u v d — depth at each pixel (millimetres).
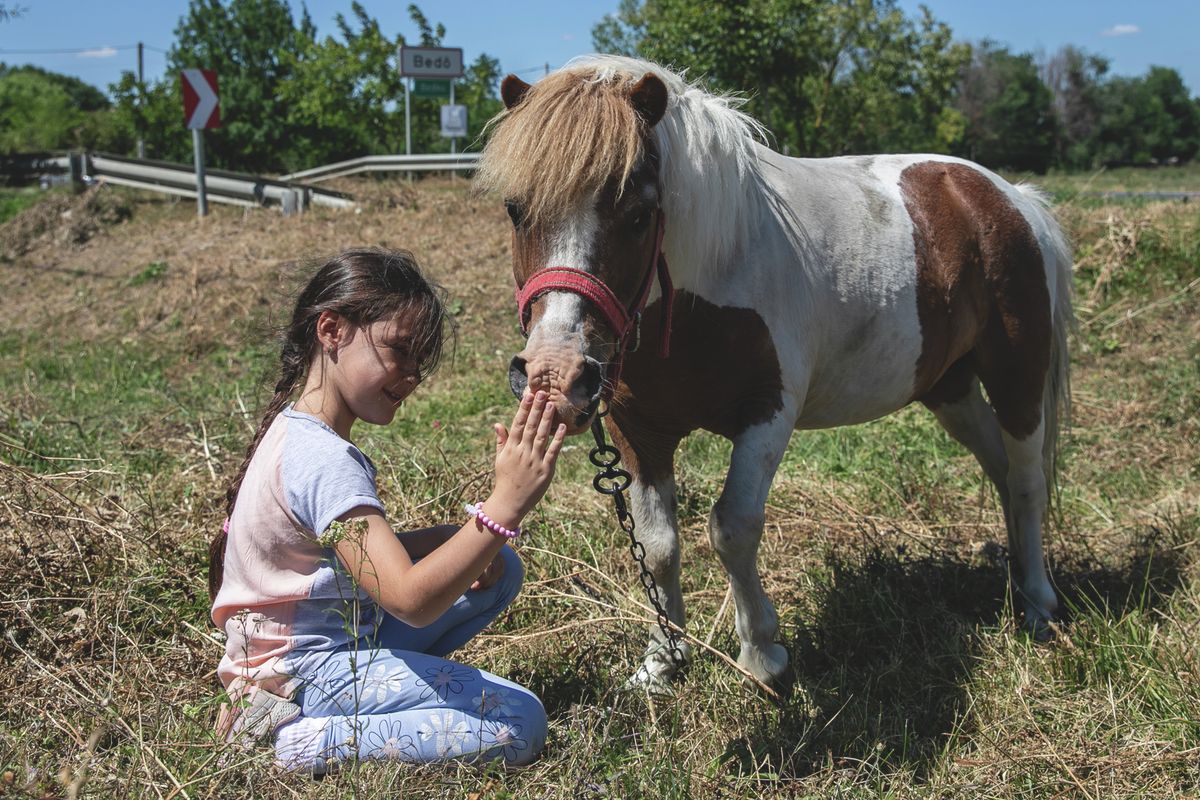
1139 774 2227
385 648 2152
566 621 2932
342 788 1977
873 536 3537
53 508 3096
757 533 2445
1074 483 4211
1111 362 5836
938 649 2848
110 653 2592
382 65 18688
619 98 2111
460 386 5570
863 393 2941
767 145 2814
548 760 2195
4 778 1856
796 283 2604
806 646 2873
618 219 2068
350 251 2055
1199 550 3385
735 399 2561
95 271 9266
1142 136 43375
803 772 2322
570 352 1937
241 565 2039
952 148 26547
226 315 7246
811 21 13188
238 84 19641
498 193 2195
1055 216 3545
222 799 1951
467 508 1880
